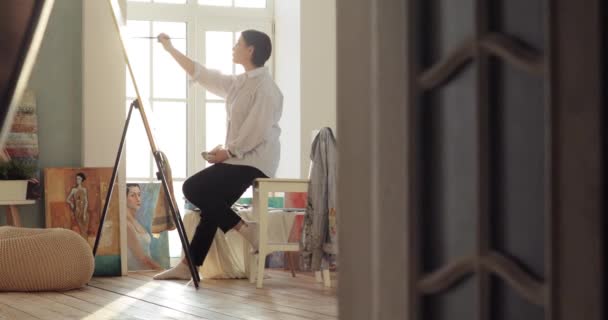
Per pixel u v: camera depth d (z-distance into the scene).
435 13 0.74
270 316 3.56
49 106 5.79
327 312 3.71
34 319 3.49
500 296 0.70
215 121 7.14
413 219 0.74
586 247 0.61
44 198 5.65
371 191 0.80
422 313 0.75
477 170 0.69
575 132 0.61
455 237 0.73
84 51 5.73
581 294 0.61
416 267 0.74
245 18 7.23
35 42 0.48
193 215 5.62
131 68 5.02
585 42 0.60
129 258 5.90
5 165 5.41
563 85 0.62
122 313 3.68
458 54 0.70
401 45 0.74
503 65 0.69
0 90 0.48
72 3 5.84
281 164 7.14
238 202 6.61
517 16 0.67
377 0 0.77
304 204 6.55
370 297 0.80
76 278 4.68
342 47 0.84
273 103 5.42
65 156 5.82
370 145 0.80
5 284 4.59
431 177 0.75
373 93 0.78
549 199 0.63
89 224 5.64
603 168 0.60
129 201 5.93
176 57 5.62
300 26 6.85
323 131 4.83
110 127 5.77
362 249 0.81
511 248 0.69
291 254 5.68
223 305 3.98
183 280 5.33
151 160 6.91
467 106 0.71
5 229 4.75
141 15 7.01
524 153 0.67
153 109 7.00
